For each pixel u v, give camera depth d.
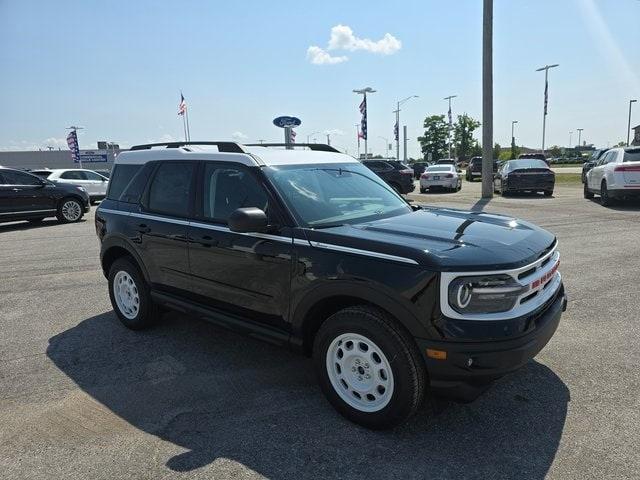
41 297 6.51
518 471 2.79
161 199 4.69
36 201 14.03
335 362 3.39
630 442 3.02
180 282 4.47
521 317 2.96
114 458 3.02
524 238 3.42
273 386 3.89
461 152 87.94
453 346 2.85
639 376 3.87
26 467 2.95
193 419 3.44
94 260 8.83
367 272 3.08
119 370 4.24
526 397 3.59
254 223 3.47
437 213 4.21
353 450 3.04
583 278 6.63
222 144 4.39
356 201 4.12
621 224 11.21
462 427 3.24
